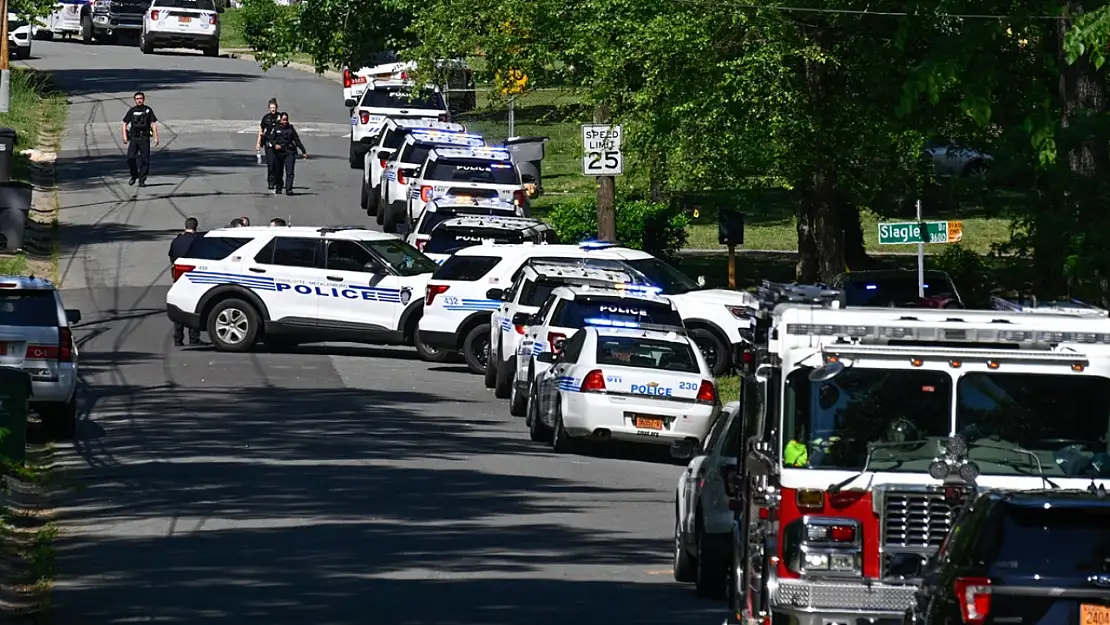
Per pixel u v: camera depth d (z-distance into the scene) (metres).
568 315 74.31
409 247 95.19
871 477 33.59
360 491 57.06
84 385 79.69
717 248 129.38
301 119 182.75
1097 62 62.59
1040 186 70.25
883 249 135.25
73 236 121.19
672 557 48.72
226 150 160.62
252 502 54.47
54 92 188.62
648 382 67.31
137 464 61.34
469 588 42.59
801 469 33.78
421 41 135.38
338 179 149.12
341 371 88.12
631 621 39.22
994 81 73.75
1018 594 26.70
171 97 190.88
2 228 111.31
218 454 63.69
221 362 88.38
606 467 66.31
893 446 33.91
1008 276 72.50
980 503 28.48
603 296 74.56
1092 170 69.25
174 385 80.50
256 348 95.19
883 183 96.69
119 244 118.62
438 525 51.69
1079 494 28.12
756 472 35.59
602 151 95.38
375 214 132.75
